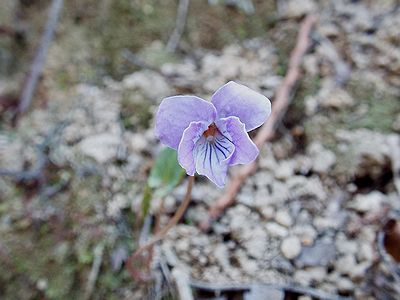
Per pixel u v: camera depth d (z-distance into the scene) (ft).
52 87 0.35
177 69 0.35
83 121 0.33
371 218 0.29
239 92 0.20
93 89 0.34
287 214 0.29
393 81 0.33
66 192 0.31
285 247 0.28
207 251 0.28
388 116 0.32
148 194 0.25
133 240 0.29
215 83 0.34
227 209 0.29
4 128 0.34
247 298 0.27
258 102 0.19
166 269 0.28
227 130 0.20
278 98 0.32
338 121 0.32
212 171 0.20
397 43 0.34
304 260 0.28
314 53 0.34
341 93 0.33
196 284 0.27
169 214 0.29
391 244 0.27
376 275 0.27
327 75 0.34
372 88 0.33
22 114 0.35
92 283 0.29
